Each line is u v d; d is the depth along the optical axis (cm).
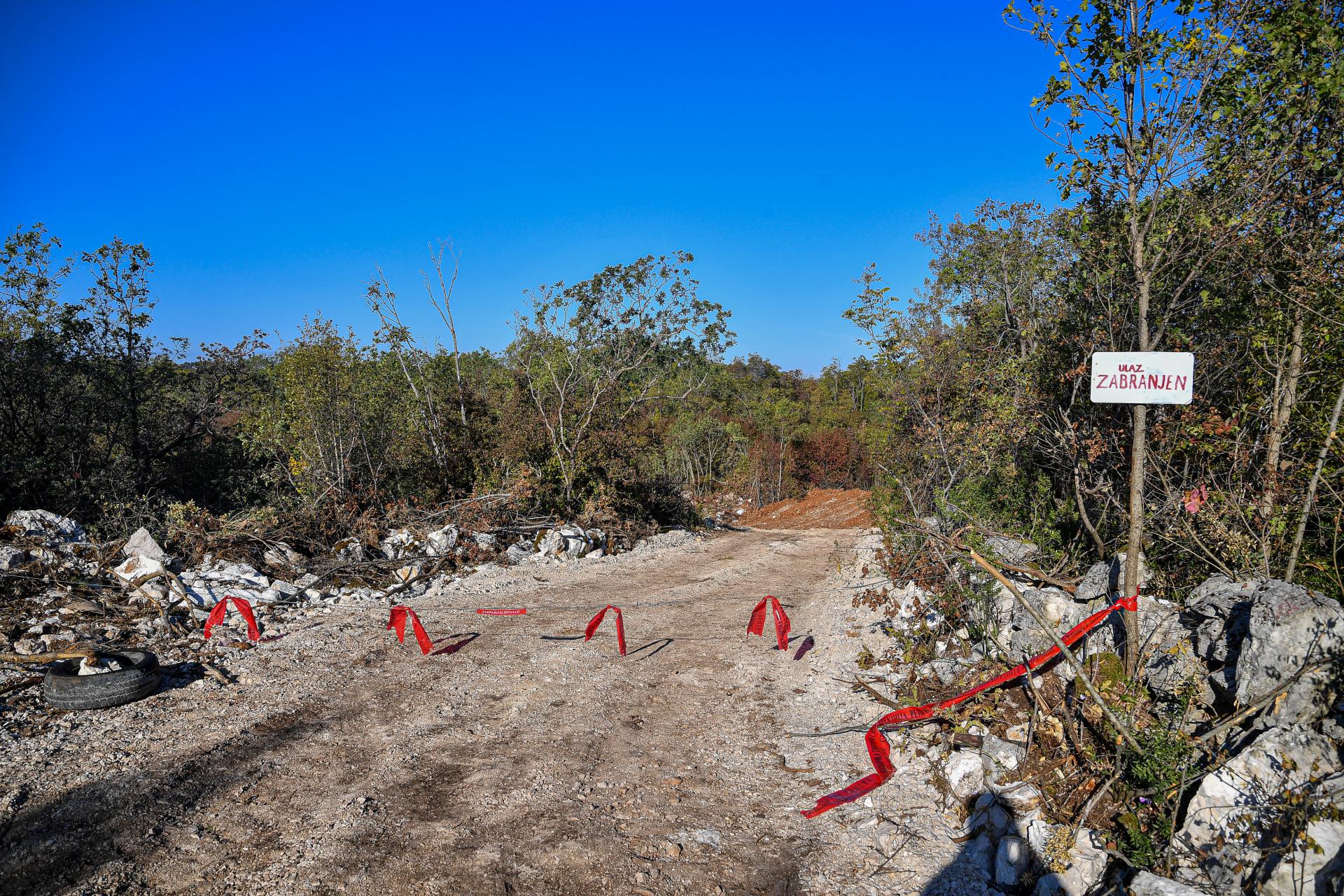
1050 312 881
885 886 424
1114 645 571
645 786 544
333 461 1641
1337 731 395
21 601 889
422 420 1939
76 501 1474
